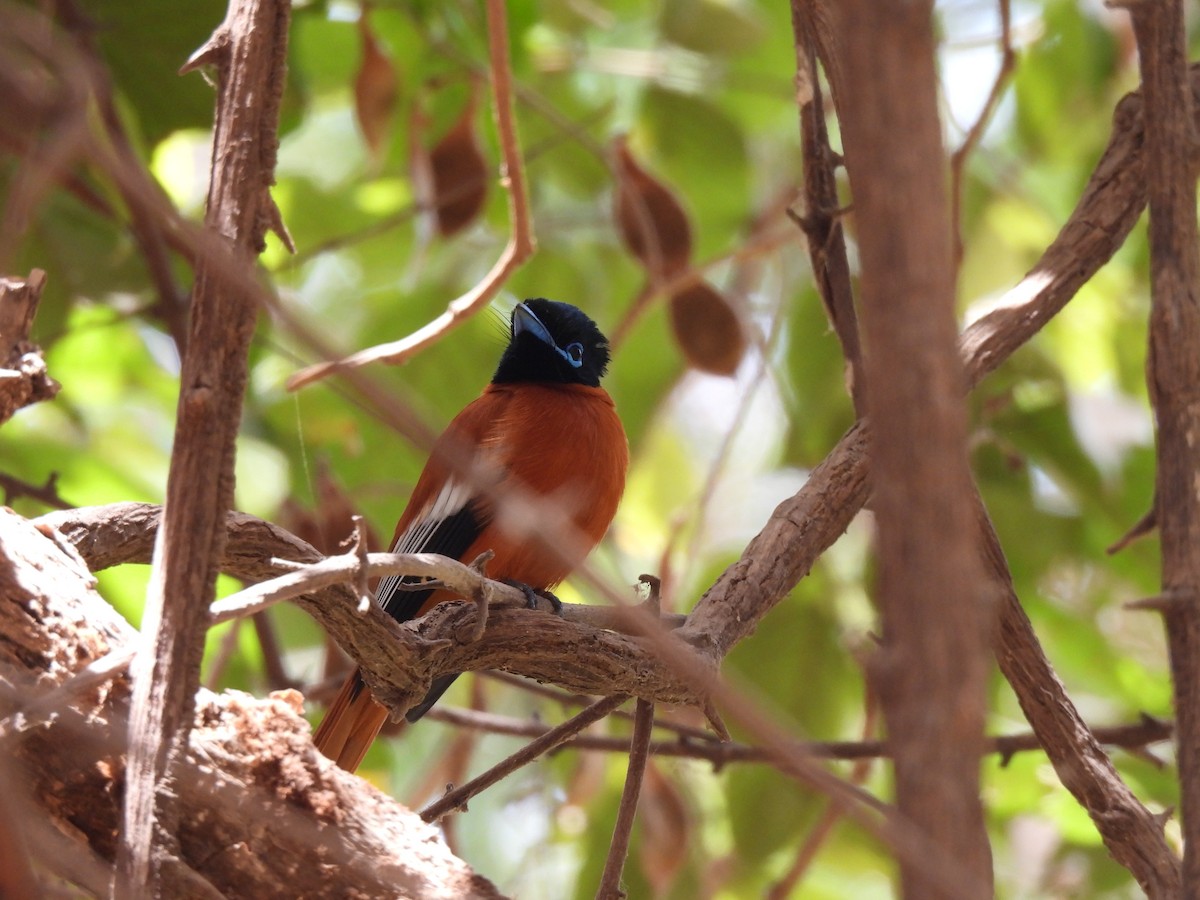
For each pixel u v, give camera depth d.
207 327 4.95
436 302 14.66
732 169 14.80
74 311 14.05
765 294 15.82
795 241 13.34
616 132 14.94
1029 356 12.47
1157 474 6.12
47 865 4.87
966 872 2.89
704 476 17.34
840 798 3.07
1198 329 6.22
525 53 13.65
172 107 12.12
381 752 12.98
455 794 7.73
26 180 3.05
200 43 11.73
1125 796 7.13
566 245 15.44
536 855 13.96
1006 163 15.05
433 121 14.24
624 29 16.36
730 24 14.03
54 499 10.10
